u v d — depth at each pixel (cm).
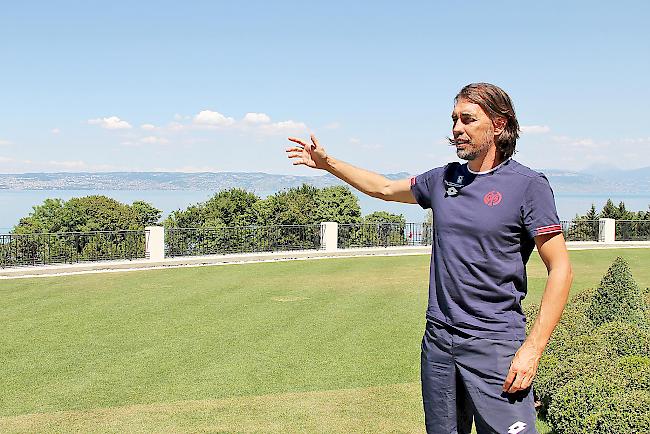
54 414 602
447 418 276
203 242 2120
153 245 1956
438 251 276
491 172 268
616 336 581
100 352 841
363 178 314
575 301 827
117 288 1420
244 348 857
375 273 1686
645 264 1862
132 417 591
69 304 1209
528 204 259
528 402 260
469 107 263
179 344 884
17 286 1450
